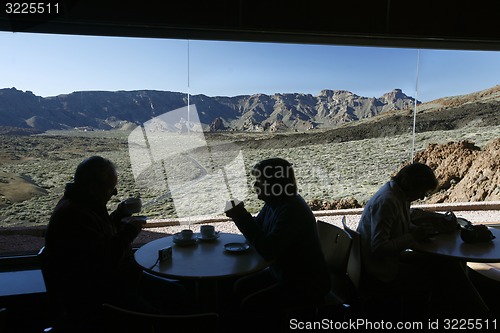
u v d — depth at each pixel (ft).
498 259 6.72
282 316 6.74
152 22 9.82
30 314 8.38
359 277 7.38
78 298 5.96
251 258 6.85
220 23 10.23
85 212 6.07
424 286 7.60
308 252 6.72
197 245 7.61
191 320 4.36
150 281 7.74
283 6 10.56
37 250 10.30
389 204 7.32
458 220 8.81
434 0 11.42
